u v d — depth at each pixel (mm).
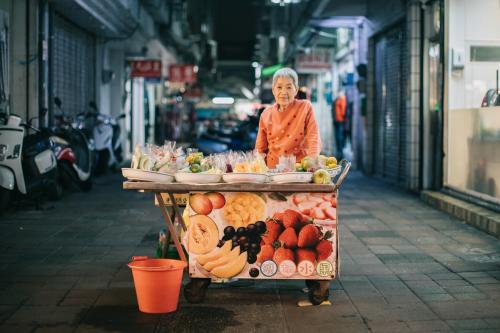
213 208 4551
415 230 7559
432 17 10281
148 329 4109
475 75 9281
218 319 4312
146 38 19484
